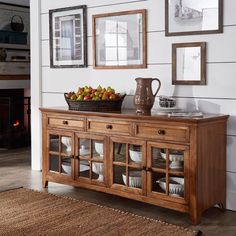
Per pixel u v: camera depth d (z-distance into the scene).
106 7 4.52
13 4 7.49
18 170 5.27
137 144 3.68
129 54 4.36
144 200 3.69
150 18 4.19
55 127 4.30
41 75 5.18
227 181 3.81
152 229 3.28
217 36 3.79
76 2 4.77
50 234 3.18
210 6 3.80
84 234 3.18
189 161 3.39
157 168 3.58
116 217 3.54
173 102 3.93
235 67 3.72
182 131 3.41
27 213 3.64
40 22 5.13
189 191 3.42
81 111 4.05
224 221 3.51
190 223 3.45
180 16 3.98
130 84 4.40
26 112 7.18
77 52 4.80
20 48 7.64
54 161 4.36
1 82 7.09
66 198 4.06
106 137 3.89
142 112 3.87
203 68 3.87
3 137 6.93
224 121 3.70
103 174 3.95
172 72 4.06
